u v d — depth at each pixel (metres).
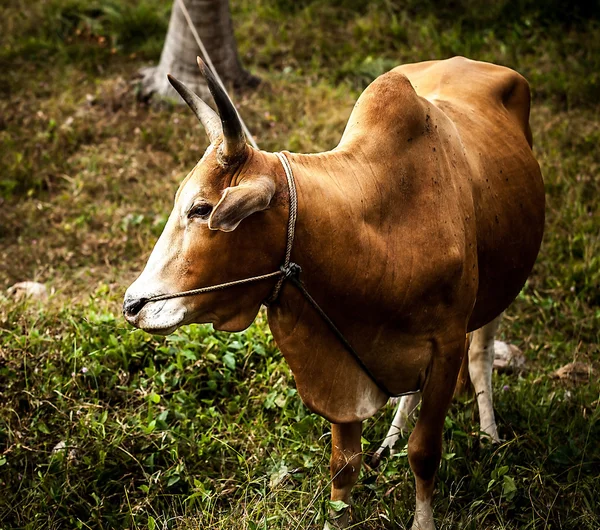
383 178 2.93
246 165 2.68
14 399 3.96
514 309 5.22
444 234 2.99
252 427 3.93
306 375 3.01
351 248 2.83
